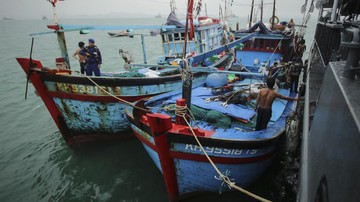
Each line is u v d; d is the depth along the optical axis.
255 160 5.93
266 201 3.88
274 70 9.39
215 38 15.55
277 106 7.82
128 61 11.83
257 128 6.29
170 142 5.41
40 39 53.78
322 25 8.12
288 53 10.95
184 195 6.36
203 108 7.21
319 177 2.04
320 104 2.75
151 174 7.73
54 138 10.15
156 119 5.10
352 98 1.56
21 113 12.82
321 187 1.89
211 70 7.38
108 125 8.91
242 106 7.47
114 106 8.55
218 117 6.66
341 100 1.70
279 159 7.45
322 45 7.20
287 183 6.75
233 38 11.74
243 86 9.32
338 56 4.46
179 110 5.54
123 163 8.28
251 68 11.27
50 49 37.59
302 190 2.83
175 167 5.80
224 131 6.31
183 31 11.91
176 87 9.78
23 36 62.91
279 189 6.71
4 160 8.62
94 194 6.98
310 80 6.60
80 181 7.52
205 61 12.45
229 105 7.26
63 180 7.57
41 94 8.38
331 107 2.03
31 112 12.94
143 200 6.70
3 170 8.09
